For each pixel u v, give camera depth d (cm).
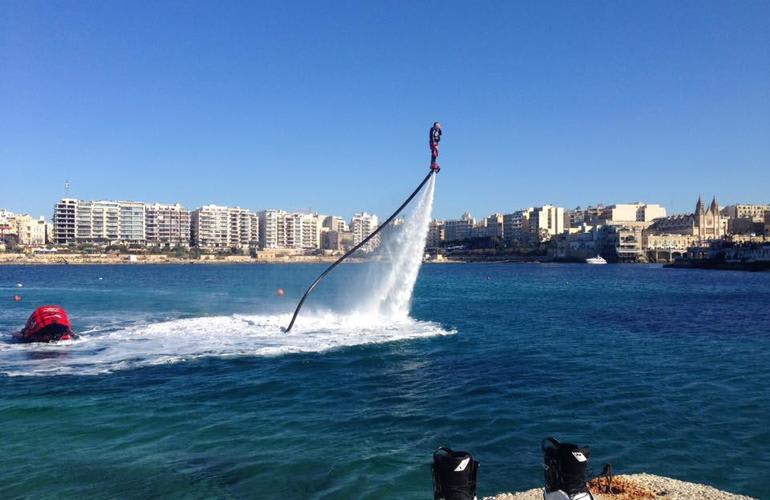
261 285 9019
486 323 4019
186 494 1123
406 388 1995
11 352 2647
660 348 2914
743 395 1903
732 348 2927
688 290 8725
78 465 1264
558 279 12950
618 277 14188
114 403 1772
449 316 4541
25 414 1648
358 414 1670
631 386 2034
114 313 4544
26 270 17275
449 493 705
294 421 1599
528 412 1695
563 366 2403
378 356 2595
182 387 1984
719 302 6244
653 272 17975
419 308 5347
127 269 18650
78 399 1816
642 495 950
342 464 1276
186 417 1634
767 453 1344
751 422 1594
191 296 6562
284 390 1956
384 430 1522
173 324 3653
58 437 1452
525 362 2486
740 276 14912
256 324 3631
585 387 2019
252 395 1884
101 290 7781
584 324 4019
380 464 1276
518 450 1366
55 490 1138
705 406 1762
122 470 1239
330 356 2589
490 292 8019
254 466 1264
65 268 19462
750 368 2375
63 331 3003
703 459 1307
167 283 9900
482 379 2144
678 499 930
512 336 3316
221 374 2197
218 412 1683
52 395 1861
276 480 1190
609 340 3198
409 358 2561
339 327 3522
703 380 2138
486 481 1181
